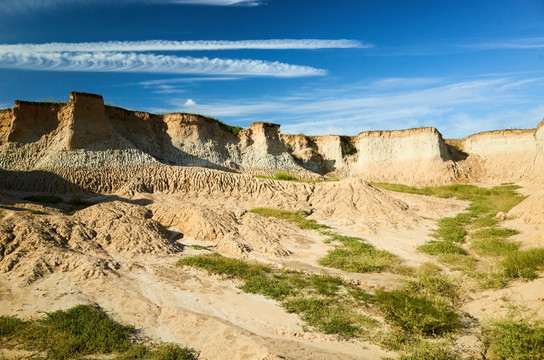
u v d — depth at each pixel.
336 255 13.69
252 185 26.14
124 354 6.98
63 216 13.84
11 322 7.87
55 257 10.91
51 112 28.98
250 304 9.32
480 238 16.05
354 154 55.41
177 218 16.89
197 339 7.63
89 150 27.55
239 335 7.45
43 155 27.25
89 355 7.00
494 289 10.03
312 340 7.66
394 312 8.56
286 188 26.11
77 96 28.19
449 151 49.34
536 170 39.56
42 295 9.25
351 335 7.84
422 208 23.72
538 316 7.77
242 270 11.51
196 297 9.59
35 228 12.11
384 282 11.07
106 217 15.15
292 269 12.09
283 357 6.40
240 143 45.22
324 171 52.53
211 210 17.17
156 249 12.96
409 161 46.97
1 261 10.67
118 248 12.62
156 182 26.28
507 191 32.41
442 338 7.73
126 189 24.75
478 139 48.47
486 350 7.29
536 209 17.08
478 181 42.84
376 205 22.22
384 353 7.18
